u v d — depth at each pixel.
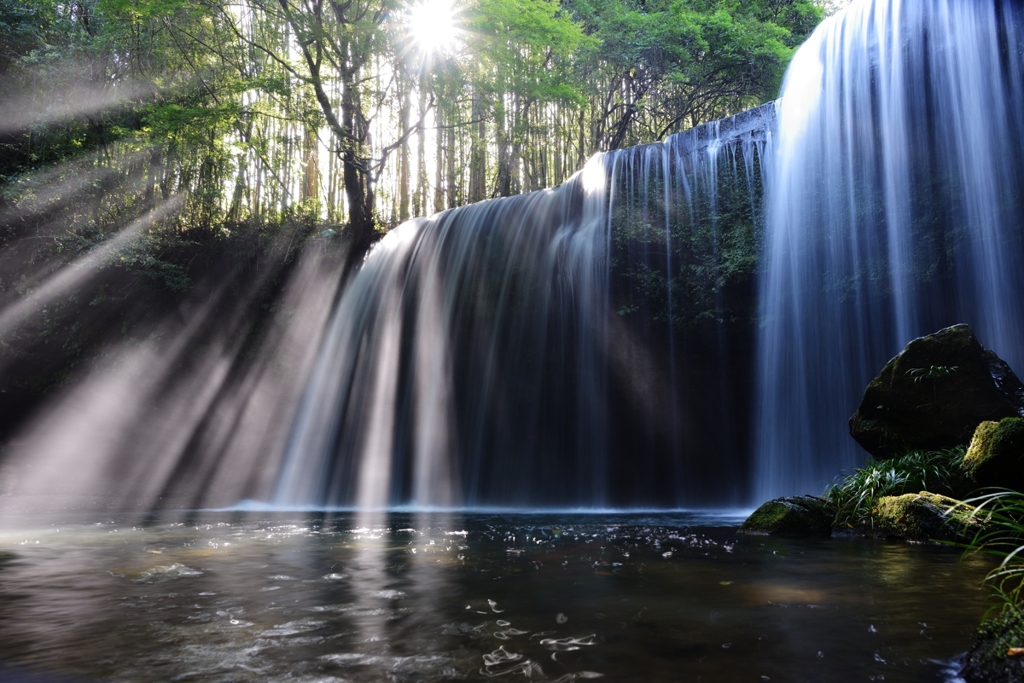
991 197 9.24
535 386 14.27
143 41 20.12
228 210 22.61
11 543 6.43
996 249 9.18
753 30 25.25
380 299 16.89
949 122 9.84
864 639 2.53
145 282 19.08
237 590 3.71
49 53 19.88
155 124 19.16
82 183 20.27
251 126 22.78
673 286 13.52
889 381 7.19
